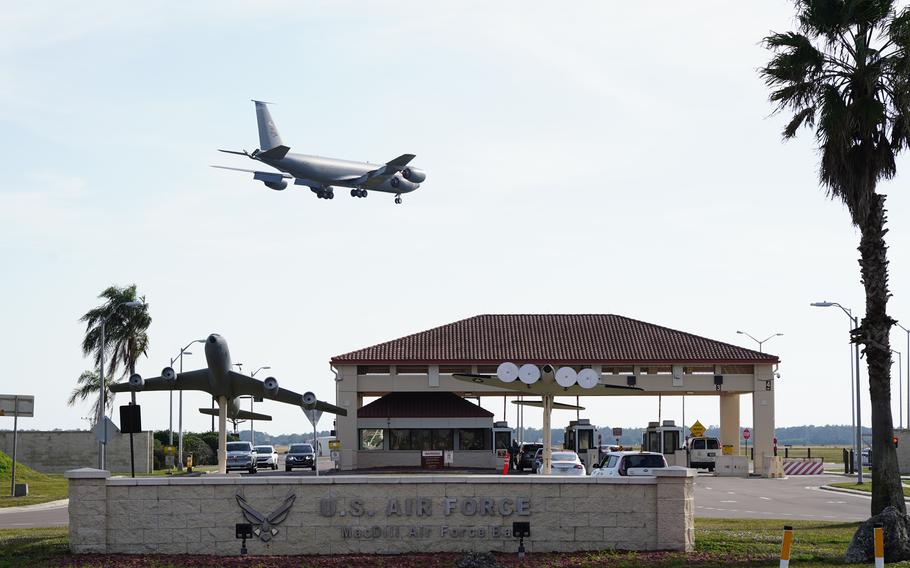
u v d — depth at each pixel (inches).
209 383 2335.1
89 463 3639.3
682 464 3727.9
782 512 1870.1
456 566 1117.7
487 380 2434.8
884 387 1339.8
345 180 3833.7
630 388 2465.6
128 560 1156.5
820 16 1414.9
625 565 1107.3
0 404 2410.2
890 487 1327.5
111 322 4714.6
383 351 3521.2
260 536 1205.7
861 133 1396.4
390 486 1214.3
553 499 1211.2
